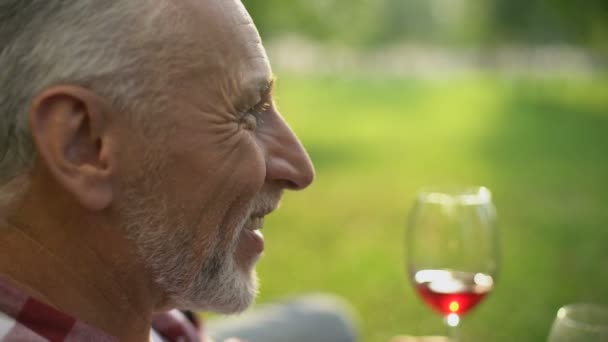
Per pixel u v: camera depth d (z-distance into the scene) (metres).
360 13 16.30
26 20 1.00
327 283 6.34
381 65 41.53
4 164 1.04
